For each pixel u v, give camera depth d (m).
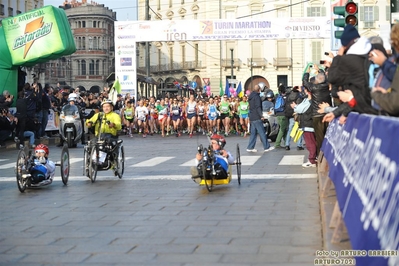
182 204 10.12
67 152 13.27
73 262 6.56
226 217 8.86
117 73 39.81
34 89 25.48
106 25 119.56
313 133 15.41
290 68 75.06
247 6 76.50
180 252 6.84
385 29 14.87
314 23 38.72
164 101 35.28
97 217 9.16
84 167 13.56
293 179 13.07
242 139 29.41
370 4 70.19
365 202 4.85
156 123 37.09
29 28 27.55
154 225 8.42
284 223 8.31
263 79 76.19
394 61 6.40
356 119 6.48
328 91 14.65
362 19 70.38
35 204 10.56
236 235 7.63
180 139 30.75
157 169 15.83
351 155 6.37
